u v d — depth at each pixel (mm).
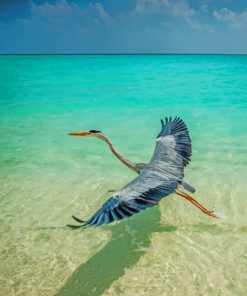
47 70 45625
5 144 12953
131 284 5914
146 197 4926
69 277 6098
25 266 6359
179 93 23797
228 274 6066
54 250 6781
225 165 10406
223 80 31500
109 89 26391
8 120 16812
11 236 7188
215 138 13078
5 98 23188
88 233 7305
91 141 13164
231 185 9078
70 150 12172
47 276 6125
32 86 28891
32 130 14898
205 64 62469
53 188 9219
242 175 9680
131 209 4445
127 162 7609
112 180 9602
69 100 22016
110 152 11898
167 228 7375
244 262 6320
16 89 27234
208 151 11625
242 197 8445
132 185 5168
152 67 52281
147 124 15430
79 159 11273
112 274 6145
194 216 7746
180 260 6422
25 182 9594
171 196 8586
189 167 10305
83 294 5734
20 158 11445
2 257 6578
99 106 19891
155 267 6277
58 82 31422
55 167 10625
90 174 10062
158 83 29719
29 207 8273
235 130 14141
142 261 6434
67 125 15602
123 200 4586
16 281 6016
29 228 7457
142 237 7109
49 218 7805
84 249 6809
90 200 8539
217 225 7383
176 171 6551
